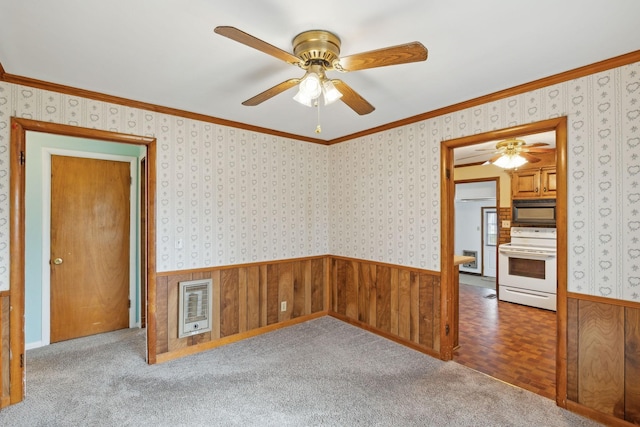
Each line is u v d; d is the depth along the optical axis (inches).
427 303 118.5
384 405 86.4
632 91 76.2
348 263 152.7
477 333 140.8
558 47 73.2
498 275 197.8
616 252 78.8
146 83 93.0
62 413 82.2
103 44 71.6
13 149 88.0
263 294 140.1
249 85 94.2
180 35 68.1
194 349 119.5
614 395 78.8
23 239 90.4
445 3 57.4
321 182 161.8
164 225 114.0
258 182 138.5
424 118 118.6
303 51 66.7
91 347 123.5
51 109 93.5
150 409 84.0
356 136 147.2
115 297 142.3
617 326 78.7
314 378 100.3
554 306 171.9
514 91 95.1
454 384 97.3
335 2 57.1
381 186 136.1
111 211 141.3
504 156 145.1
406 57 59.1
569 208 86.1
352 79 89.4
